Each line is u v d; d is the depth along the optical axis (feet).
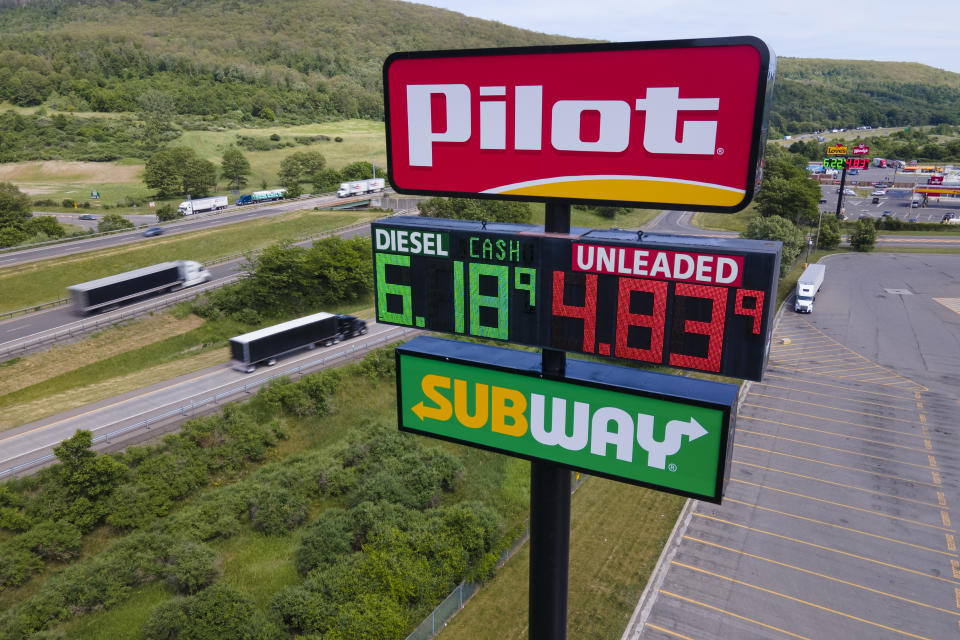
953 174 584.81
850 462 143.43
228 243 305.73
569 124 42.45
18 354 175.11
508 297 47.75
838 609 101.71
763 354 39.63
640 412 43.55
